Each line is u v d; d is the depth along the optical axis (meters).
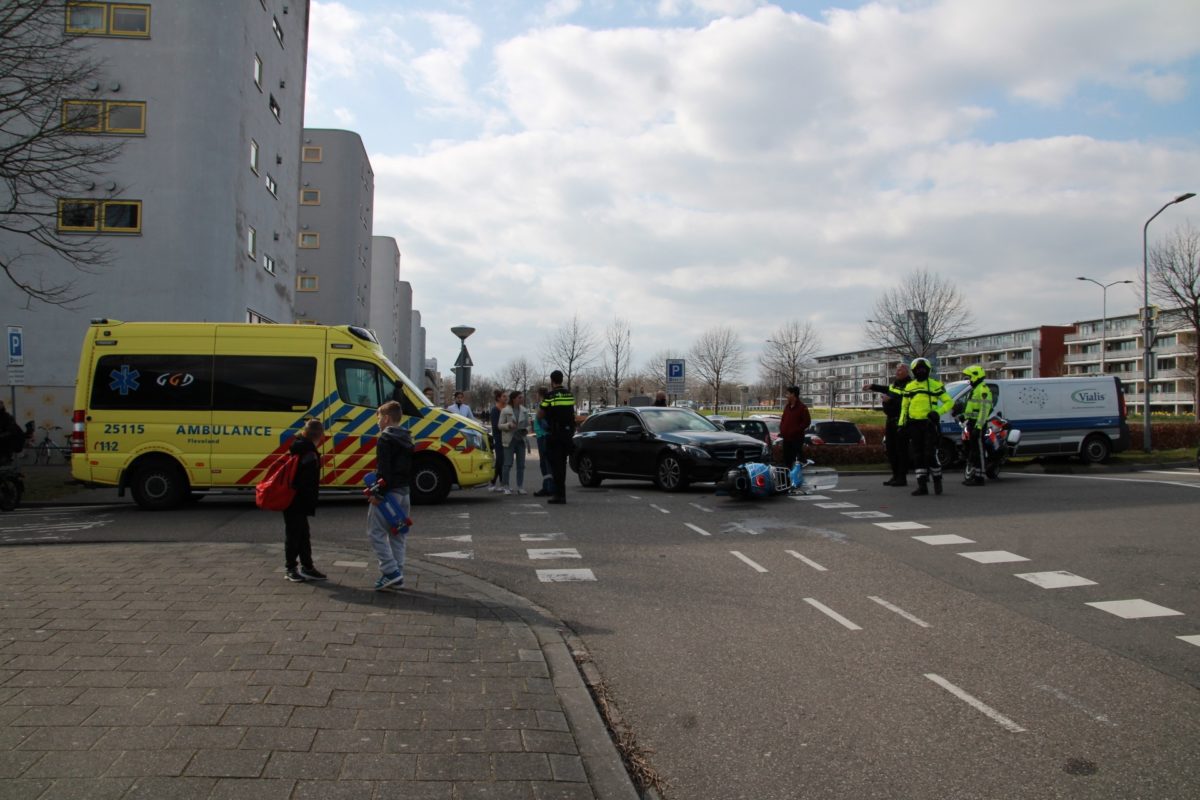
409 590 7.12
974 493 13.98
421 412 13.18
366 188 60.00
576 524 11.15
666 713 4.68
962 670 5.36
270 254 29.81
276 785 3.45
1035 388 20.44
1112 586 7.51
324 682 4.70
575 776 3.66
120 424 12.77
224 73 24.55
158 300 23.48
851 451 20.89
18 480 13.53
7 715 4.09
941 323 41.78
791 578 7.94
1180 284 48.34
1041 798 3.64
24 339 23.30
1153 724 4.46
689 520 11.34
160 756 3.68
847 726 4.47
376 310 77.56
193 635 5.50
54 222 23.09
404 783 3.53
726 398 80.31
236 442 12.77
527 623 6.27
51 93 15.37
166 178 23.62
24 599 6.40
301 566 7.37
